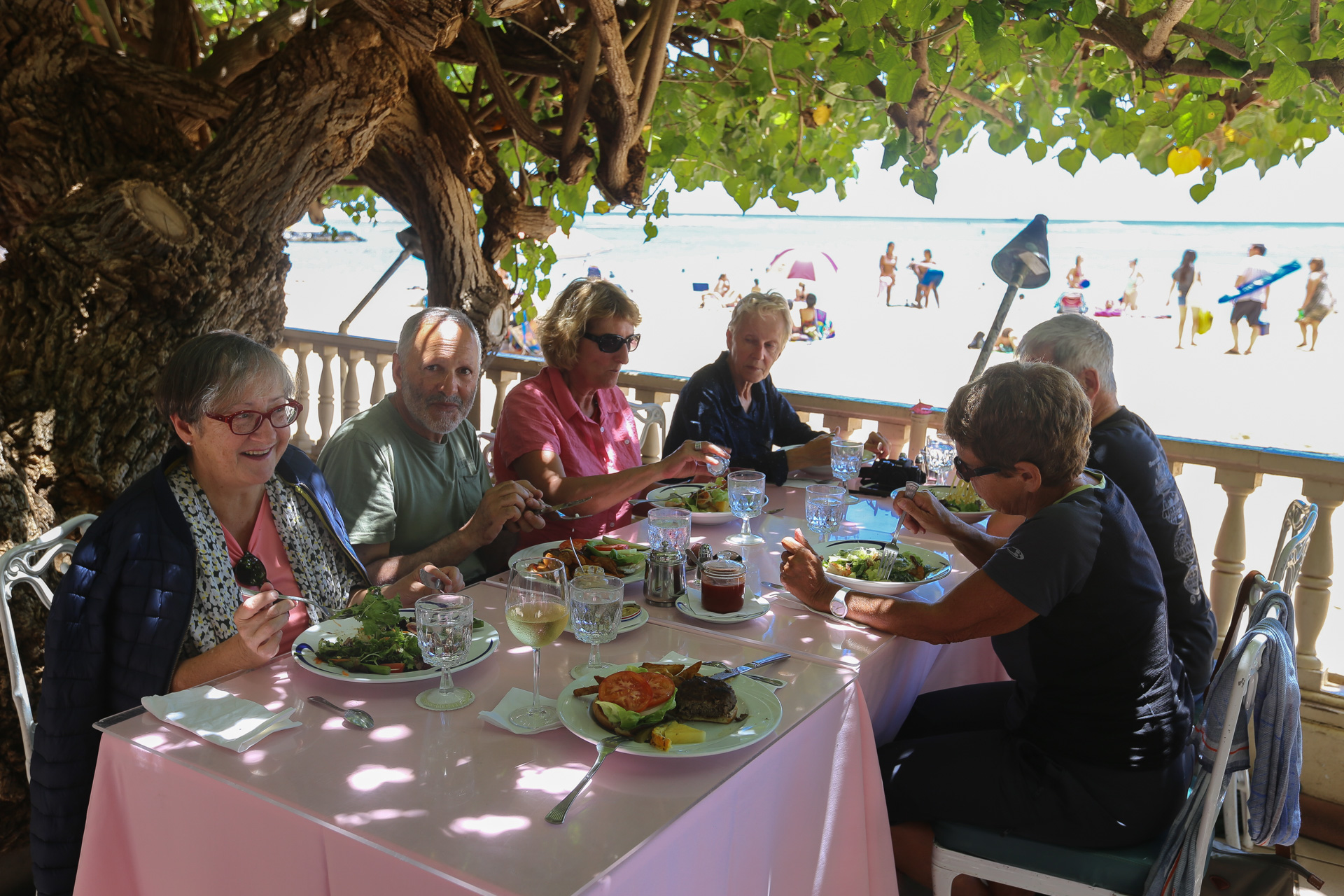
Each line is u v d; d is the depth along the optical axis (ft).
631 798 4.16
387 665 5.44
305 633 5.96
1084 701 6.07
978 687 7.86
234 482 6.28
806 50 10.94
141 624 5.73
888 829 5.63
